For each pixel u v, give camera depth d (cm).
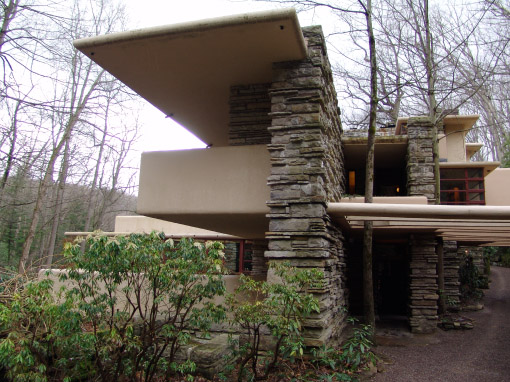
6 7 945
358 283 1279
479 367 682
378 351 775
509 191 1547
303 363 577
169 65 734
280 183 660
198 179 736
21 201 1717
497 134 2238
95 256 441
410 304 1025
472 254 1834
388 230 997
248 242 1777
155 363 495
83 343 450
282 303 525
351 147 1207
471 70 1315
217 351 615
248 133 809
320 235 630
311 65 684
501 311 1281
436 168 1107
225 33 621
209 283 485
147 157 766
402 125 1656
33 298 445
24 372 428
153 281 478
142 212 750
